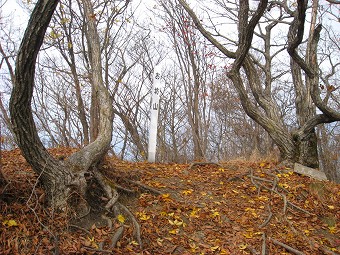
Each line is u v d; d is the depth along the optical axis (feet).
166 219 18.42
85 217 16.79
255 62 44.62
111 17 35.32
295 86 32.99
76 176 17.15
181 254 15.99
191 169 26.68
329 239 19.69
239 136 71.77
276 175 25.70
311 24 28.71
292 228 19.71
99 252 14.70
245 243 17.40
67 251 14.34
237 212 20.58
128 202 19.47
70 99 45.14
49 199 16.49
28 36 13.98
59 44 35.83
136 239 16.22
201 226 18.48
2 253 13.65
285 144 28.91
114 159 27.20
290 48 27.40
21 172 18.24
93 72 22.88
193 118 42.50
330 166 62.85
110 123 20.53
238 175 25.45
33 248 14.19
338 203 23.94
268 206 21.56
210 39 31.73
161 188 21.76
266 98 30.45
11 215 15.24
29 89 14.76
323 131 65.26
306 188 24.62
